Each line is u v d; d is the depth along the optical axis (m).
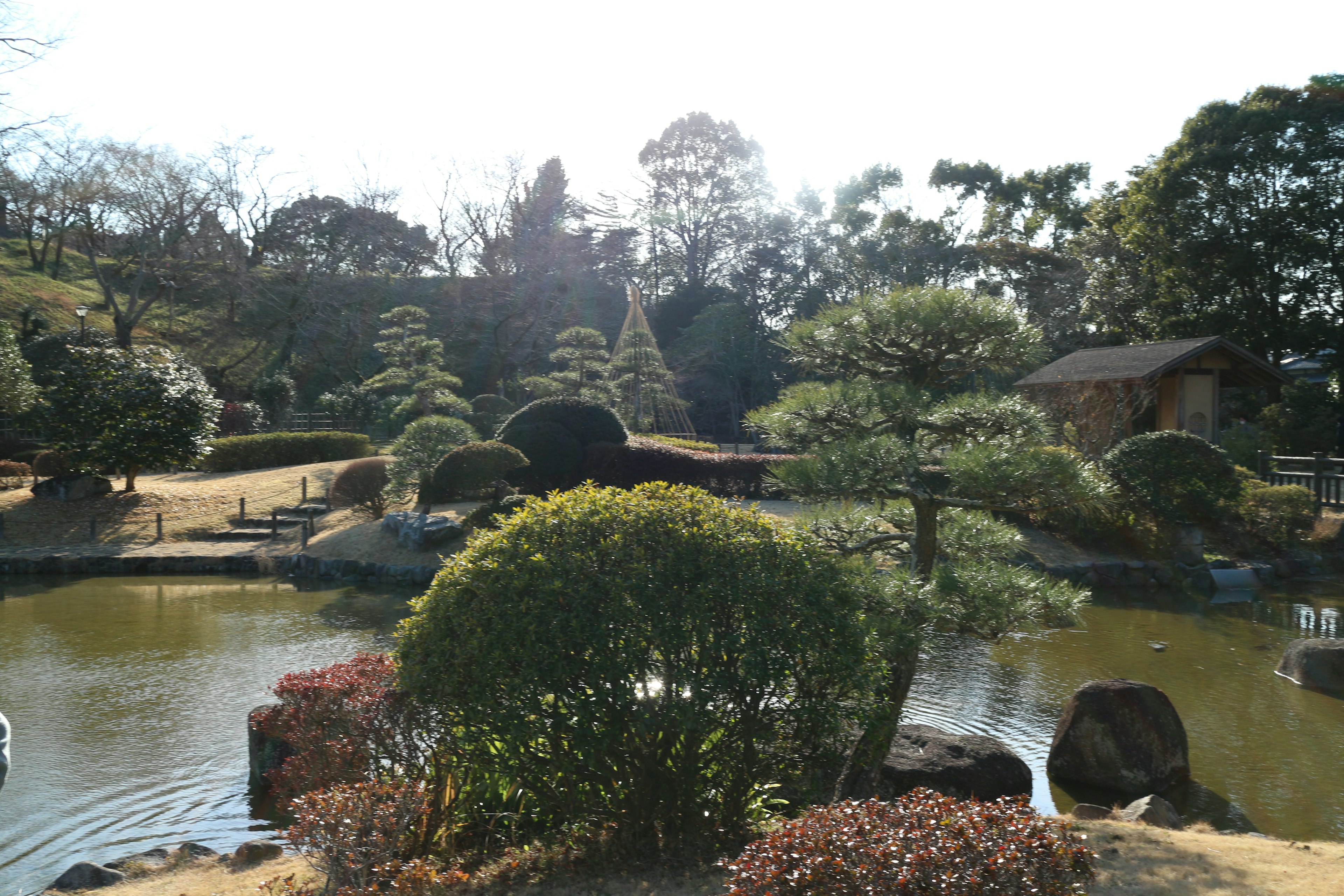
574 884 4.99
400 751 6.08
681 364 50.16
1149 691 8.12
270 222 55.41
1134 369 24.86
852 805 3.65
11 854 6.62
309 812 4.69
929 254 50.94
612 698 5.05
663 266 62.75
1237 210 33.06
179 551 20.41
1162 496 18.64
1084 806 6.95
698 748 5.35
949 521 6.89
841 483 6.18
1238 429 29.05
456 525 19.86
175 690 10.67
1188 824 7.04
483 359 51.66
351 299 49.25
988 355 6.63
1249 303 33.06
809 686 5.43
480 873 5.32
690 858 5.29
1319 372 39.34
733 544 5.54
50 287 46.84
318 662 11.96
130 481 24.67
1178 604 15.98
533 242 53.66
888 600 5.82
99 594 17.09
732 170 62.25
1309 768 8.26
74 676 11.32
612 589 5.20
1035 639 13.37
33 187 39.53
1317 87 32.50
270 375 45.28
